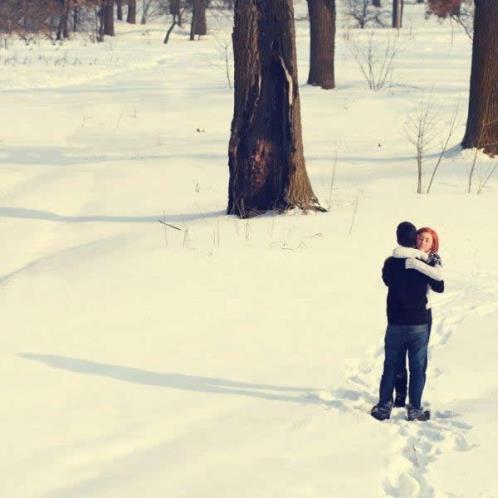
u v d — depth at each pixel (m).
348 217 17.42
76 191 22.06
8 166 24.98
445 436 8.84
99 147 28.30
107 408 9.55
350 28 78.00
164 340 11.69
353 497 7.59
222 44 73.94
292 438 8.81
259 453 8.46
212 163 24.95
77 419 9.24
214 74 48.47
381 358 11.12
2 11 68.69
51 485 7.81
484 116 23.97
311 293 13.45
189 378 10.45
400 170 23.12
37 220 19.45
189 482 7.84
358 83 40.53
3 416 9.29
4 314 12.88
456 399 9.89
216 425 9.15
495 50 23.72
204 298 13.26
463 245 15.84
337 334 11.88
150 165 24.83
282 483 7.82
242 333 11.91
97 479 7.93
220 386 10.22
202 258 15.04
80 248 16.59
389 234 16.28
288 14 17.84
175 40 78.56
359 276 14.20
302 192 18.14
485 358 11.07
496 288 13.77
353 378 10.50
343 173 23.06
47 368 10.70
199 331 12.00
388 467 8.18
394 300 9.44
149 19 95.69
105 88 41.84
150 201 20.78
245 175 18.19
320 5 38.22
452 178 21.69
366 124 31.59
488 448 8.56
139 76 48.00
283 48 17.78
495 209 18.00
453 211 17.80
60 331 12.06
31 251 17.11
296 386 10.23
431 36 69.56
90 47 67.38
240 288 13.66
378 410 9.40
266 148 18.06
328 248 15.49
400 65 48.25
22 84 43.19
